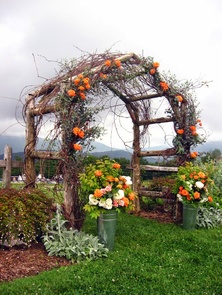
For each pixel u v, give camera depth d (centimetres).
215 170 816
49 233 455
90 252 403
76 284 313
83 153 489
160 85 635
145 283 334
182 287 333
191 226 598
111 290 309
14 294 287
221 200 752
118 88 614
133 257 420
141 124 741
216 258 434
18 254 401
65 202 482
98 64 541
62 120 473
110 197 437
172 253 448
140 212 777
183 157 660
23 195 447
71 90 475
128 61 595
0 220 405
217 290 331
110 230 445
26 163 543
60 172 484
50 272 346
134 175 753
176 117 647
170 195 680
